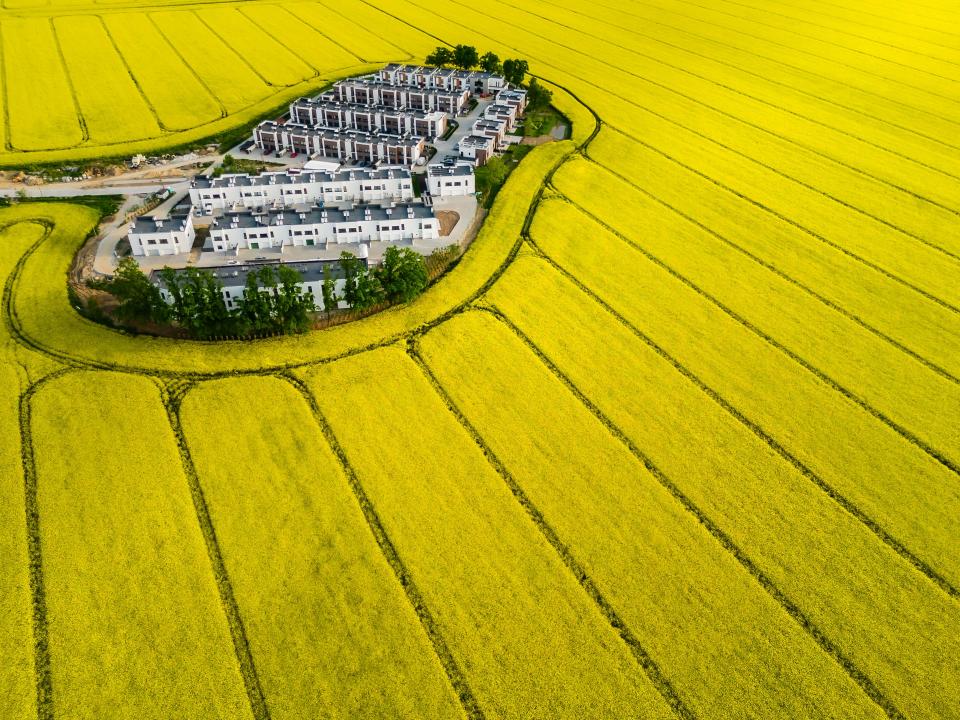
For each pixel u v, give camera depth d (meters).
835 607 94.69
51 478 105.81
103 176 198.62
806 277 165.38
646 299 154.88
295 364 130.62
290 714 80.56
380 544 99.75
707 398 129.00
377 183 189.25
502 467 112.56
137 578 93.00
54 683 82.00
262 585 93.19
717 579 97.44
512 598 93.56
